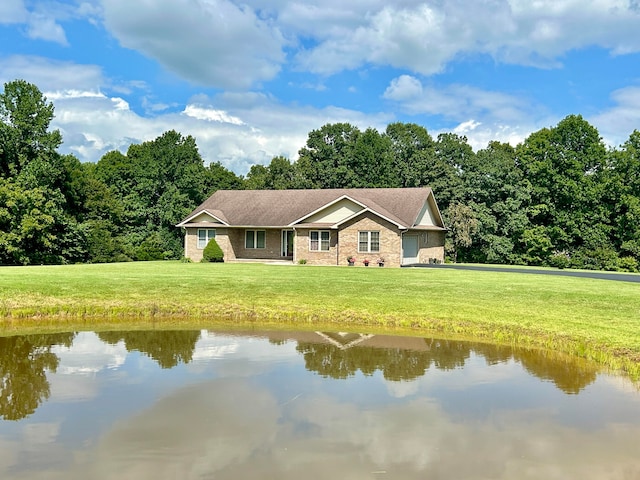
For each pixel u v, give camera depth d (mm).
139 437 7465
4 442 7289
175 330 15367
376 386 9922
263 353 12609
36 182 40344
